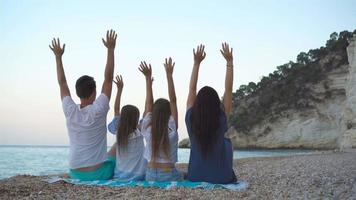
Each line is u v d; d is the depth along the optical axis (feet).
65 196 19.29
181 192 19.95
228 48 22.50
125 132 23.85
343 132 182.39
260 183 25.85
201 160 22.44
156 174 23.02
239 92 368.89
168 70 24.84
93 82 23.45
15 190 20.98
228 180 22.59
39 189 21.25
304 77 313.32
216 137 21.97
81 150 22.94
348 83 179.01
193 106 22.20
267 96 325.01
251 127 311.88
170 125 23.76
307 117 286.05
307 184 25.11
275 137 295.69
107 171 23.79
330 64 304.50
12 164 129.29
